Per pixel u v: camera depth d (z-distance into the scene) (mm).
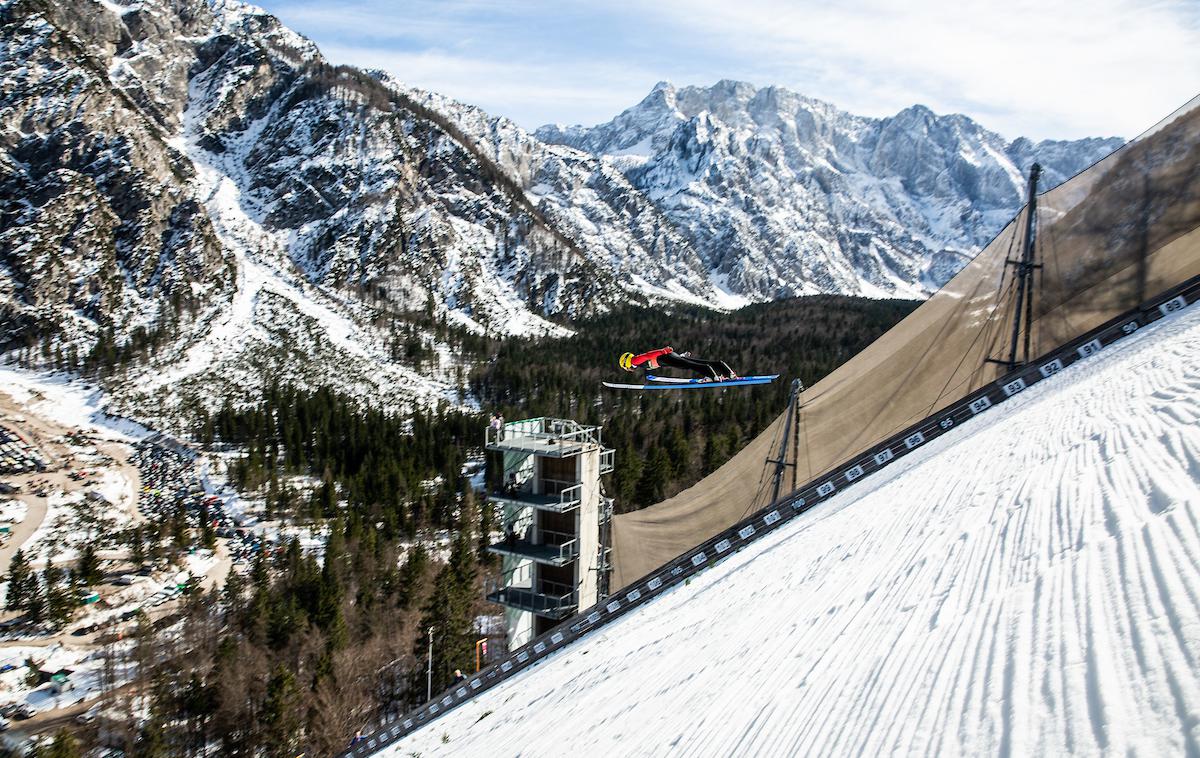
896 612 6309
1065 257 20500
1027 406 14438
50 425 119562
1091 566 4809
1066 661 3773
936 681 4488
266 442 120812
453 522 86375
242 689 46406
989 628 4805
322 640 50812
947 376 22609
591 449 34938
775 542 16734
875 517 11125
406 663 50250
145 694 50844
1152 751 2600
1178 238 18625
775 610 9188
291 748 41938
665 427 104062
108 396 132750
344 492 100812
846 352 169125
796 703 5578
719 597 13281
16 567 69750
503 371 161250
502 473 36000
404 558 73688
